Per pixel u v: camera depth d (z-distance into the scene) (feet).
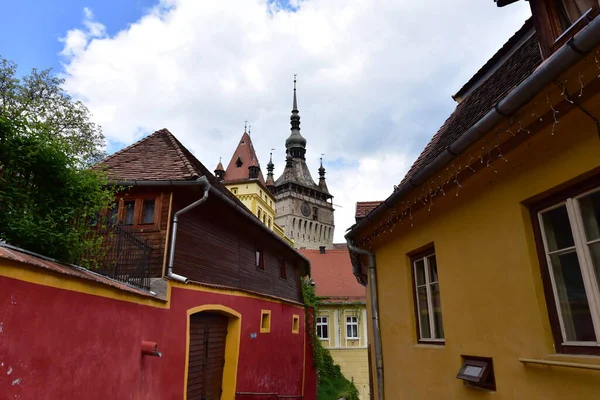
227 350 33.99
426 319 17.87
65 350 13.76
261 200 147.74
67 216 16.90
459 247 14.84
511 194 12.29
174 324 24.32
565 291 10.72
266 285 43.96
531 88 9.69
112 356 16.85
